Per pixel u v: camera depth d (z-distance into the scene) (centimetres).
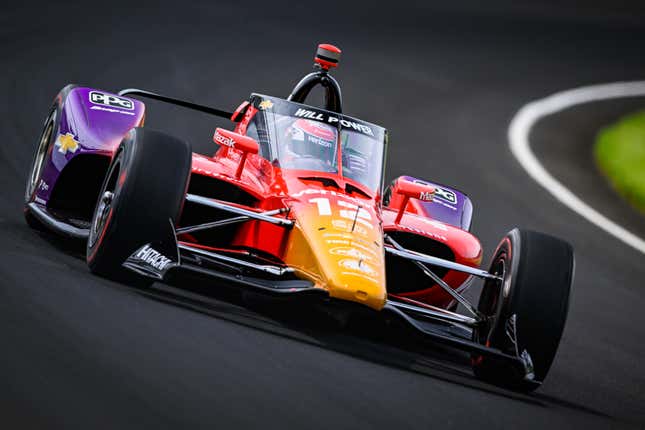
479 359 2366
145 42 6719
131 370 1628
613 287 3888
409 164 5466
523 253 2364
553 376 2531
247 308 2386
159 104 5275
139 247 2231
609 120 8088
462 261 2705
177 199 2247
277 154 2600
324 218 2344
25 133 4097
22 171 3516
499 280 2428
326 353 2097
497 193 5281
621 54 10831
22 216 2961
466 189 5216
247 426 1507
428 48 9044
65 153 2755
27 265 2178
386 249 2427
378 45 8644
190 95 5628
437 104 7269
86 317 1861
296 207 2400
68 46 6075
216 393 1619
